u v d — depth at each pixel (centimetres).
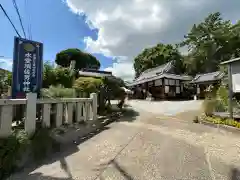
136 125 571
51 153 302
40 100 322
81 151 317
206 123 578
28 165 251
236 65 534
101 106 710
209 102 686
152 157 288
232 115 544
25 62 407
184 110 894
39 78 427
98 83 698
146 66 3109
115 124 588
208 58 2391
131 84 2469
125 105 1220
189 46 2652
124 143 369
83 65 2486
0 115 241
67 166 251
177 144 361
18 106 357
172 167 250
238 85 524
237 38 2003
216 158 284
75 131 405
